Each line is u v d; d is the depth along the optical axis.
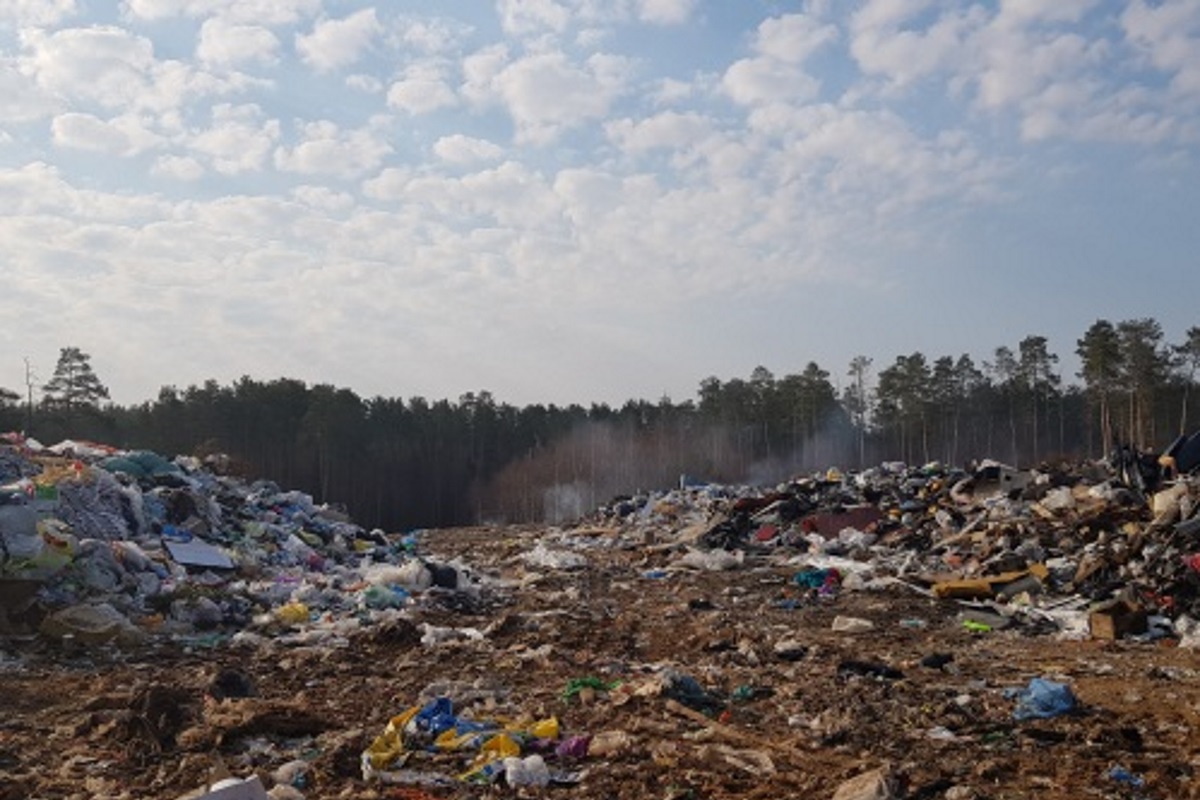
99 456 23.14
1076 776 7.81
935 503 25.61
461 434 79.75
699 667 12.05
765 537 26.02
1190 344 55.53
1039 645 13.91
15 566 13.54
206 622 14.94
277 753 8.41
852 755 8.42
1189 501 17.77
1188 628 14.36
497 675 11.62
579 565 24.16
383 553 25.06
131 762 8.19
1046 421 70.75
